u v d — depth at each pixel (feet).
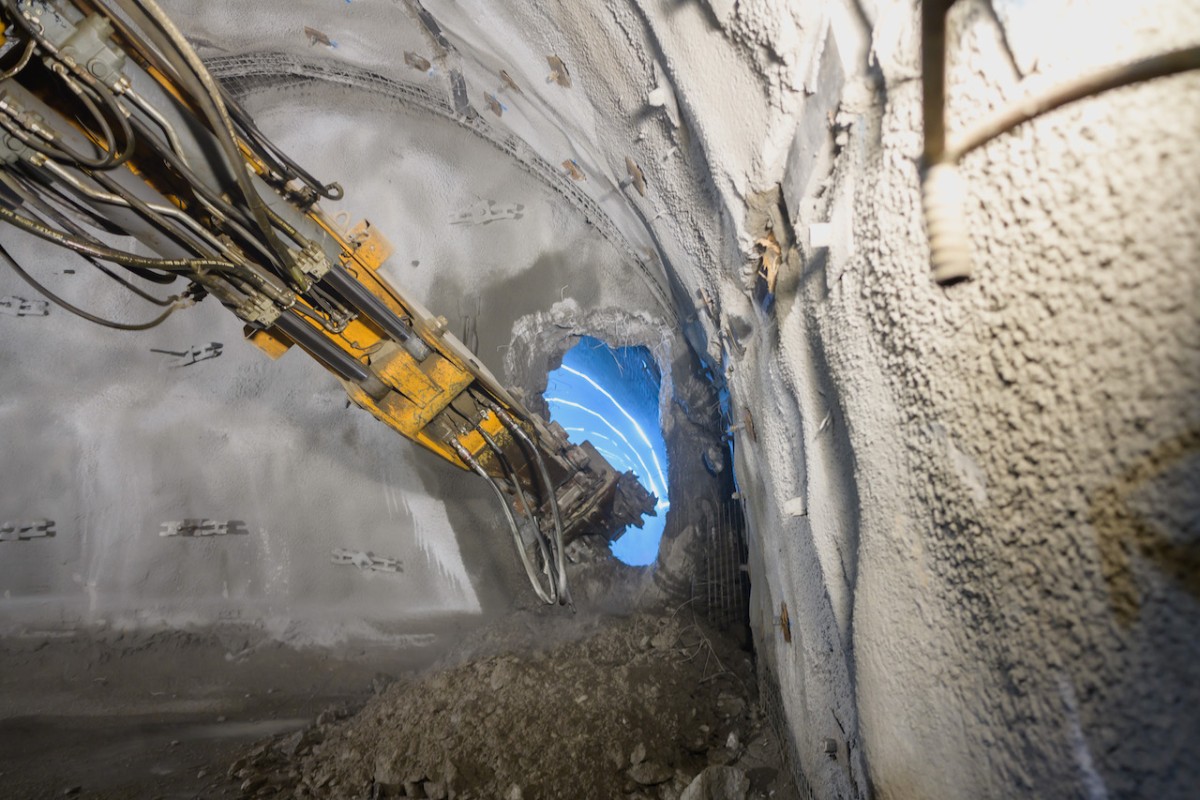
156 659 20.68
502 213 24.16
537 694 15.33
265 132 25.22
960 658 4.61
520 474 18.16
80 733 17.07
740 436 13.19
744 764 12.94
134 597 21.98
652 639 17.93
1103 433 3.28
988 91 3.80
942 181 4.04
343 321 13.28
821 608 8.19
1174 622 2.97
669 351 22.27
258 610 22.13
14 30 8.13
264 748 15.34
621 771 13.35
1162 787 3.06
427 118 25.20
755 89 7.65
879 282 5.26
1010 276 3.78
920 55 4.50
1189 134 2.89
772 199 8.38
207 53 24.29
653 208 14.33
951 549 4.62
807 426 7.69
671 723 14.37
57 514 22.33
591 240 23.48
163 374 23.45
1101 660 3.35
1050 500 3.64
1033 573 3.80
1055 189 3.44
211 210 10.11
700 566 20.68
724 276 11.53
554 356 23.93
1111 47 3.15
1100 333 3.27
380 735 14.83
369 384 14.48
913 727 5.26
